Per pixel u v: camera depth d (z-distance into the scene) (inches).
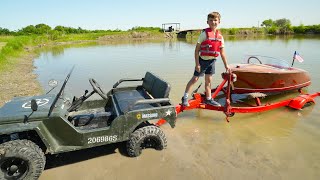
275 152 184.1
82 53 911.0
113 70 515.8
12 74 480.1
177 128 225.5
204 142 198.7
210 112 265.6
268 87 293.0
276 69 299.6
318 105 280.5
